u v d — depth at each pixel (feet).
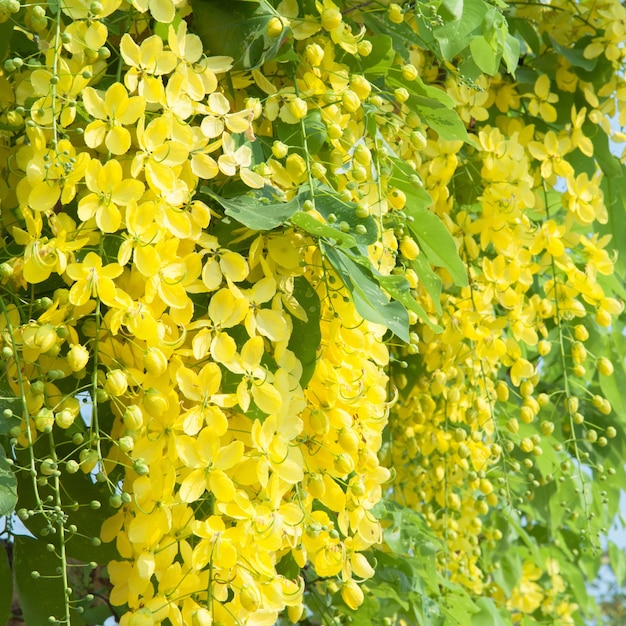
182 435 4.03
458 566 5.80
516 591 6.97
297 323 4.26
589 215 5.21
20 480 4.33
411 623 5.51
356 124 4.51
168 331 4.10
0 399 4.01
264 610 4.02
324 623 5.15
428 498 5.54
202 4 4.34
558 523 6.00
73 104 4.08
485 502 5.53
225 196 4.26
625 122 5.41
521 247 5.16
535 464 5.91
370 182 4.48
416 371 5.21
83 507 4.33
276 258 4.22
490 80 5.31
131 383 4.07
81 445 4.03
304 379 4.23
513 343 5.15
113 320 4.00
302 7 4.49
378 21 4.72
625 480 6.02
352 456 4.26
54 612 4.35
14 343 4.05
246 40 4.33
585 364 5.90
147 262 4.00
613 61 5.37
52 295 4.27
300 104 4.34
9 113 4.17
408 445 5.33
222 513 4.04
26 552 4.35
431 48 4.75
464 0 4.64
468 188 5.17
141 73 4.13
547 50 5.48
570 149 5.26
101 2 4.14
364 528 4.29
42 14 4.11
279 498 4.07
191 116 4.32
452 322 5.09
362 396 4.31
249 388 4.09
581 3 5.52
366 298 4.15
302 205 4.25
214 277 4.10
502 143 5.08
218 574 4.00
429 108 4.65
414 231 4.61
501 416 5.58
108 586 5.50
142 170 4.17
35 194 4.02
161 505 3.99
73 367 3.99
